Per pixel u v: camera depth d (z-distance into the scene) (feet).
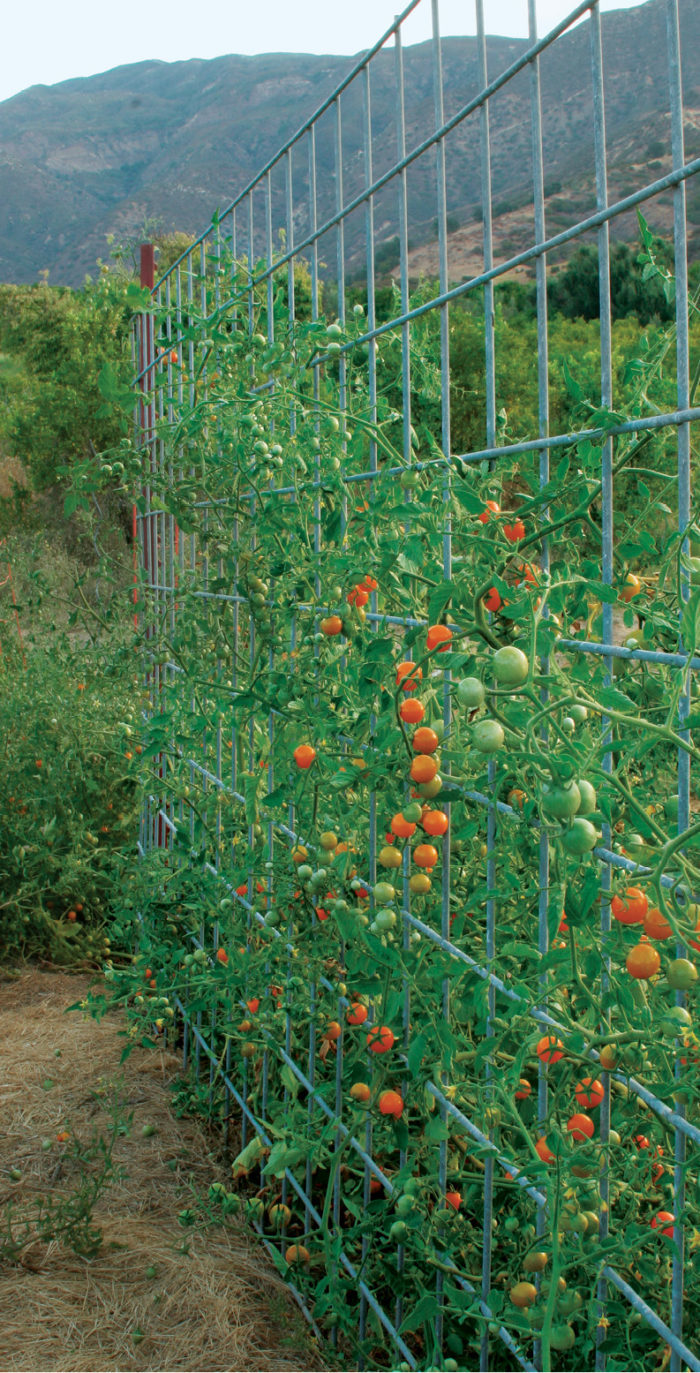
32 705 14.96
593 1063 4.22
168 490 9.12
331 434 6.93
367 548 5.87
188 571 10.39
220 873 9.43
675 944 4.01
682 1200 3.88
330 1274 6.30
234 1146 9.09
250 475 7.79
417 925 5.83
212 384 9.35
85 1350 6.61
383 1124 6.43
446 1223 5.76
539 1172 4.43
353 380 8.29
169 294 11.92
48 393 44.06
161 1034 11.17
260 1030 8.29
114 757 14.49
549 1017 4.58
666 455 6.51
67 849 13.93
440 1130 5.52
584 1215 4.59
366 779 5.86
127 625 12.42
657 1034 4.24
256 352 8.34
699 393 5.15
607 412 3.90
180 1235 7.89
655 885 3.60
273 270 8.26
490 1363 5.81
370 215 6.28
